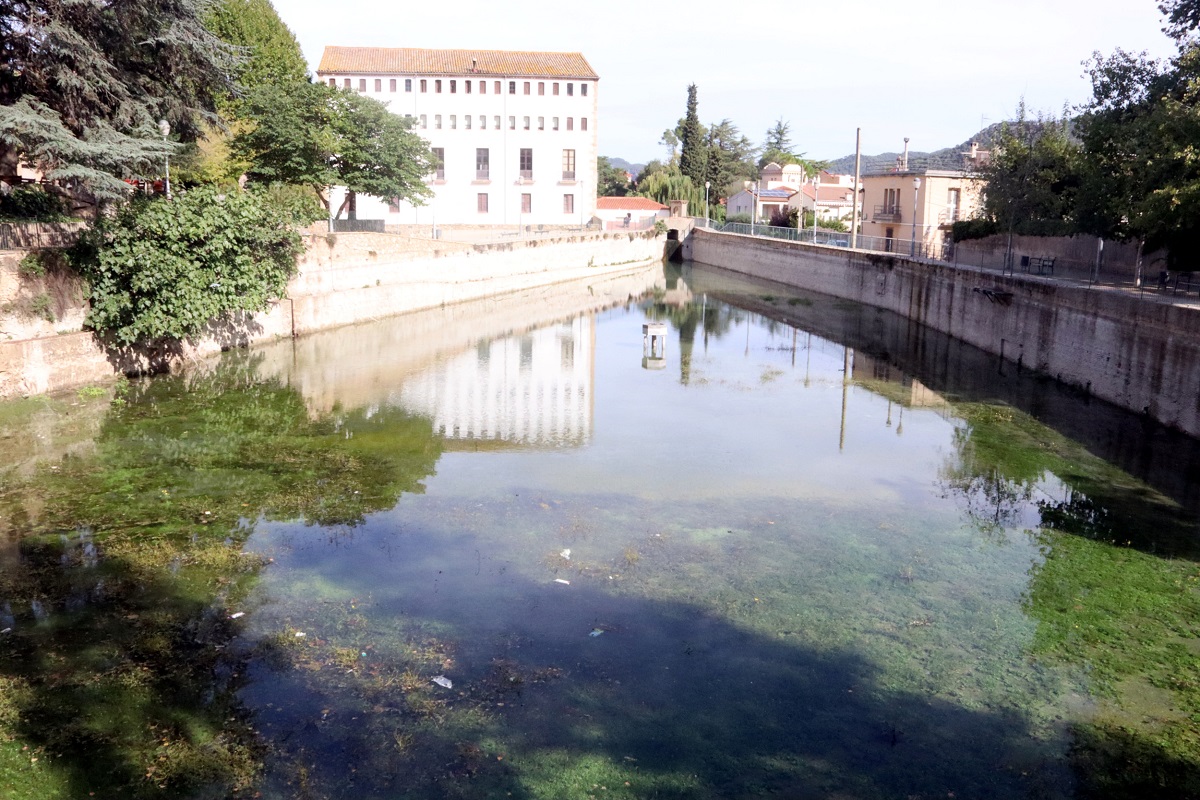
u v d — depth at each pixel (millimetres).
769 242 68438
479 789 9250
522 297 54188
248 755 9641
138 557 14609
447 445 22016
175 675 11125
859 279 52969
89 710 10305
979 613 13281
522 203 71812
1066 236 36969
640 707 10758
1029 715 10688
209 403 25109
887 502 18188
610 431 23719
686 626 12750
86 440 20984
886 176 65875
